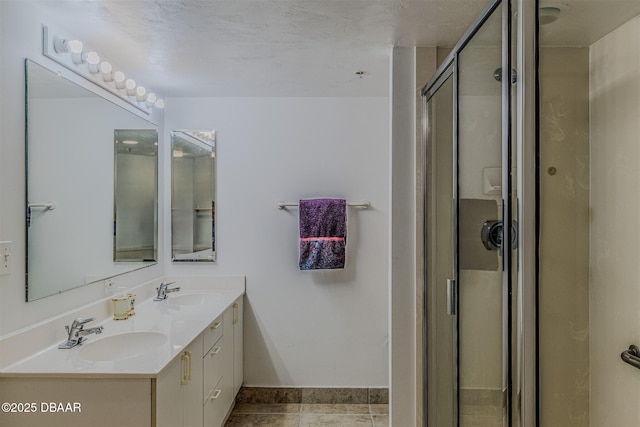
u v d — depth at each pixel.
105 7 1.61
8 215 1.47
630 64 1.49
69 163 1.81
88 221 1.95
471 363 1.55
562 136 1.66
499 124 1.31
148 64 2.24
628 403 1.56
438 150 1.90
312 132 2.85
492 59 1.35
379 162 2.84
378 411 2.72
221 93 2.77
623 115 1.53
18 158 1.51
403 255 2.08
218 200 2.86
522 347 1.22
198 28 1.81
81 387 1.39
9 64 1.47
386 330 2.83
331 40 1.95
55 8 1.61
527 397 1.21
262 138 2.86
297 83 2.56
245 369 2.84
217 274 2.85
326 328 2.84
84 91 1.92
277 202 2.85
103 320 2.00
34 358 1.51
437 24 1.78
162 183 2.83
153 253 2.68
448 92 1.77
